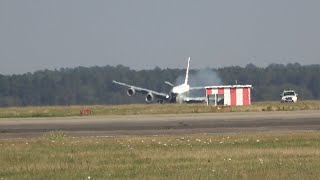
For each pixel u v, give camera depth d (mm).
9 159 107125
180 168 92000
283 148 116375
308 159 98688
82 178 84688
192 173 86438
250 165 93375
